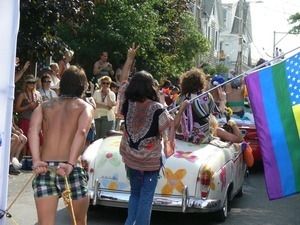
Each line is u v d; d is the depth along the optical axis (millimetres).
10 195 9750
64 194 5312
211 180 7973
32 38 12383
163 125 6652
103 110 14047
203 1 52281
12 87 5570
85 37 18891
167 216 8945
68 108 5715
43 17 12148
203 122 8641
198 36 29031
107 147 8445
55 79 14109
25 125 12469
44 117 5699
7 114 5566
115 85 16000
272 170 7172
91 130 13305
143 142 6668
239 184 9938
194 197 7938
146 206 6676
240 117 13883
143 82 6734
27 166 11734
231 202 10180
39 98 12594
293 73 7234
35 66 14875
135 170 6723
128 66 7816
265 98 7238
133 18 18672
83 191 5676
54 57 13242
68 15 12430
